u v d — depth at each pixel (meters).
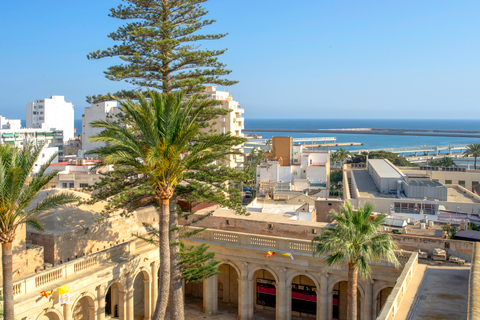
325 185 93.88
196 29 35.22
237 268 34.72
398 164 153.50
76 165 80.94
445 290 26.03
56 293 25.69
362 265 23.52
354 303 24.06
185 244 36.47
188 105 27.16
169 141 24.97
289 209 54.50
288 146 103.75
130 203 31.94
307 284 35.56
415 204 55.84
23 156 21.53
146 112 24.09
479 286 21.03
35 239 29.92
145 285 34.00
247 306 34.38
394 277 29.69
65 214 30.70
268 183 90.38
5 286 19.98
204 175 32.84
